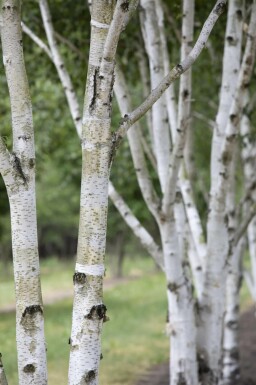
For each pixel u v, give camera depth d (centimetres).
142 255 4766
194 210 625
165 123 566
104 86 333
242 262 945
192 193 632
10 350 1272
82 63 777
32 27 782
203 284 584
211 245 573
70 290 2905
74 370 335
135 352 1241
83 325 334
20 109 338
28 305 332
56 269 4631
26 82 341
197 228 616
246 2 675
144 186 542
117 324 1620
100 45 336
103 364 1136
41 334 335
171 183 527
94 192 334
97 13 336
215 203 566
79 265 336
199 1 647
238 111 526
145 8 554
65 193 2780
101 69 333
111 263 3778
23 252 333
